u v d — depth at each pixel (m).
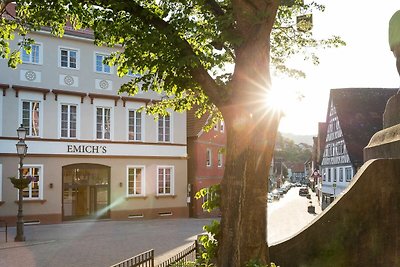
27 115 28.34
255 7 6.51
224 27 6.57
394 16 9.05
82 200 30.38
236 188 6.58
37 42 28.75
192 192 36.16
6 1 8.98
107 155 31.03
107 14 7.63
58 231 24.94
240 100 6.68
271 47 9.63
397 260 6.98
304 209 46.38
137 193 32.38
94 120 30.66
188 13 7.40
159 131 33.47
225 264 6.52
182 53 6.96
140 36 7.16
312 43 9.59
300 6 8.84
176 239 21.67
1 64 27.55
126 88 8.28
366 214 7.12
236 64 6.84
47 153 28.75
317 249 7.22
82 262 15.34
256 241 6.48
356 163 41.75
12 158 27.61
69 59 29.98
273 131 6.69
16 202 27.55
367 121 44.84
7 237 21.86
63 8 8.17
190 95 9.35
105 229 26.14
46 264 14.97
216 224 6.82
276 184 109.88
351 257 7.09
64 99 29.56
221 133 40.94
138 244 19.91
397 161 7.14
